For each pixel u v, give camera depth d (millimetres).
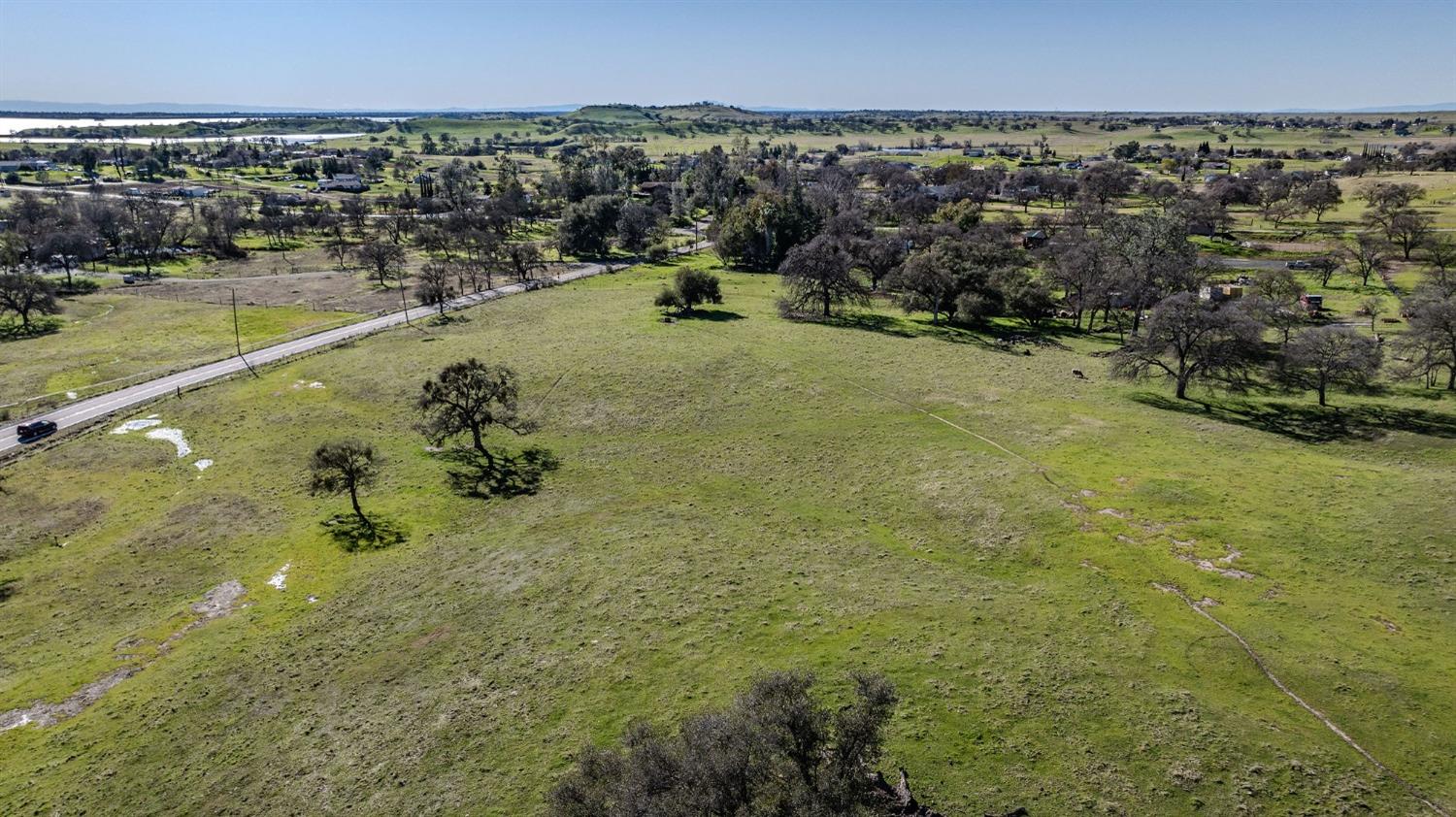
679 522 55312
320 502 61688
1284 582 41469
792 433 71000
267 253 187250
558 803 24734
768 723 24156
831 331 107188
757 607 42156
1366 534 45469
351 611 46281
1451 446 60250
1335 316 106938
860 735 24766
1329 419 69312
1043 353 97188
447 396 69062
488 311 121000
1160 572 43406
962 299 111812
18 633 45469
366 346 100875
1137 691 33469
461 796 30375
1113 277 110062
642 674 36812
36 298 118125
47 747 35625
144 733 36406
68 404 82125
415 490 63875
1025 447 63812
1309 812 26859
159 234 176875
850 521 54656
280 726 36188
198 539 56094
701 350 93750
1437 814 26547
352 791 31453
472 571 49969
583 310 121500
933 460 62500
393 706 36594
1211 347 74875
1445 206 177500
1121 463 58750
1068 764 29531
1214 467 57281
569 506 59875
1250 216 198750
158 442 72562
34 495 62625
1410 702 32031
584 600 44438
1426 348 76438
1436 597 39062
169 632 45281
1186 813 27125
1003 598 42156
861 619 40344
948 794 28125
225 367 93625
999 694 33531
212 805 31531
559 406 79750
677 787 22484
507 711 35188
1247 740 30312
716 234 180875
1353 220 183750
